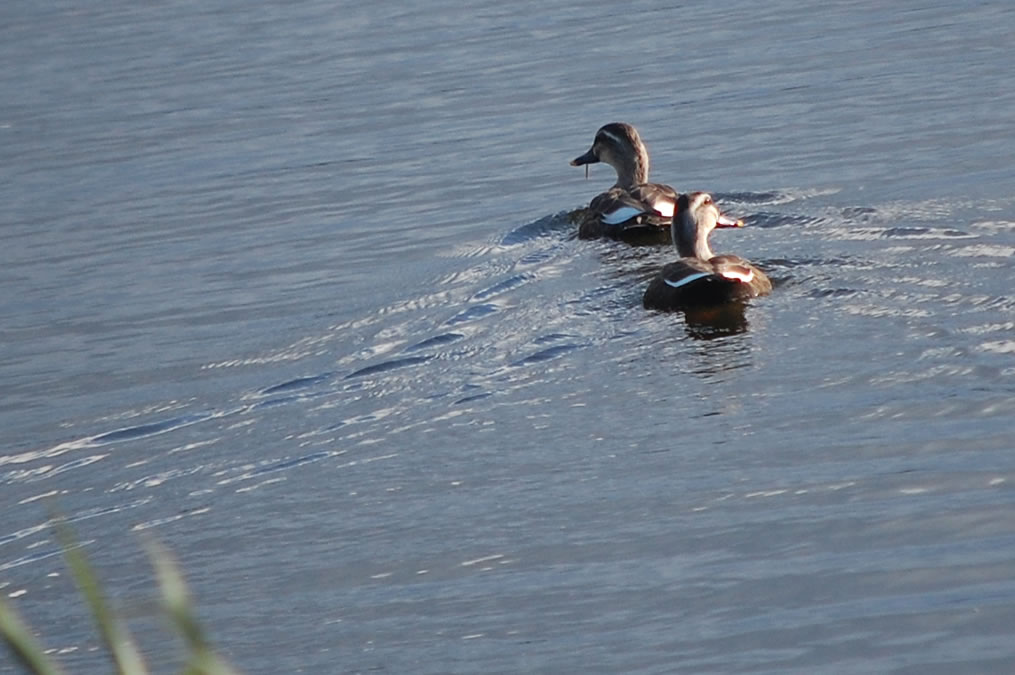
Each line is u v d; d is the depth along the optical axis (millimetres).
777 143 25453
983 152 23219
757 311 16125
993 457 12055
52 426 16062
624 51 34219
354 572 11547
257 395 16062
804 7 36875
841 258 17906
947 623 9609
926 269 17062
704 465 12641
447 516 12281
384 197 24750
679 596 10438
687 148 25938
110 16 44219
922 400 13359
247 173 27141
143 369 17672
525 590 10844
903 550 10695
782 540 11102
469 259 20547
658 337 15797
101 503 13695
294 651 10430
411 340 17125
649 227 20781
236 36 40062
